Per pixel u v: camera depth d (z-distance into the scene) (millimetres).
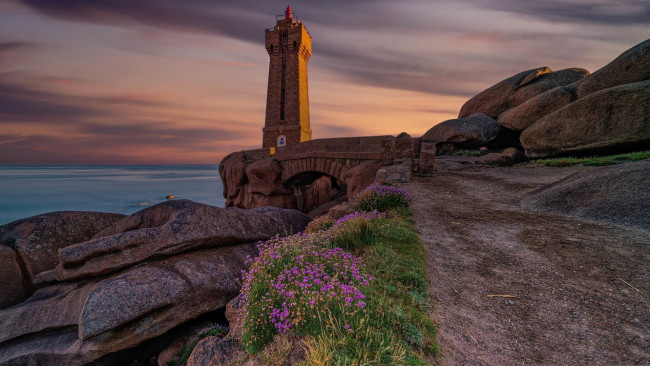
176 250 7367
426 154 16750
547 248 6426
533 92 26125
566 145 18453
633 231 6812
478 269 5523
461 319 3959
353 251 5805
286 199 29297
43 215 9055
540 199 10203
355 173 18484
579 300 4445
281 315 3277
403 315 3533
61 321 6293
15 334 6176
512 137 26094
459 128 25422
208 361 3598
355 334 3029
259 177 28812
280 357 3062
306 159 25219
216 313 7359
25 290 7797
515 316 4074
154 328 6137
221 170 35688
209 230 7992
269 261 4984
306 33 45969
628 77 18500
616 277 5027
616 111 16281
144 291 6148
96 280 6922
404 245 6266
